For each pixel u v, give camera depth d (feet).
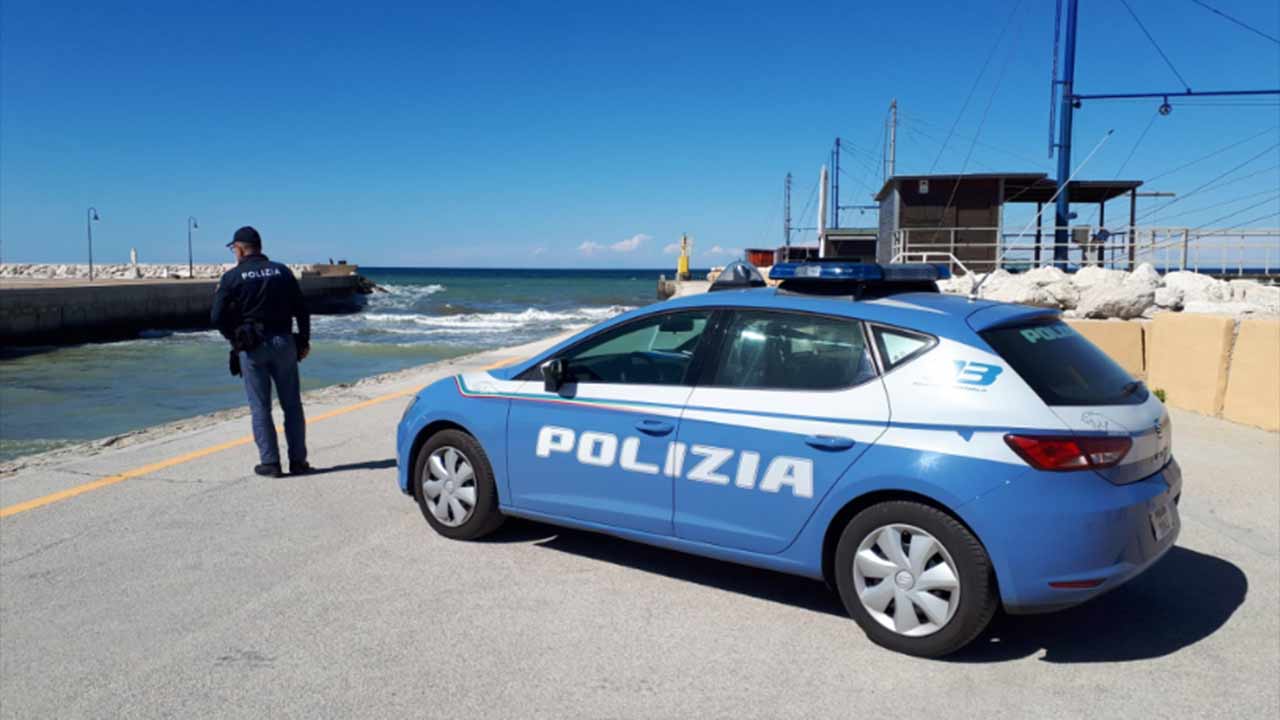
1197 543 16.51
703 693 11.02
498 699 10.87
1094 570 11.03
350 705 10.73
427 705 10.73
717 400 13.39
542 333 112.06
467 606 13.65
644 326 14.65
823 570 12.61
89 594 14.12
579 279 599.57
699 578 14.87
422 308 192.34
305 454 21.68
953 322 12.16
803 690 11.09
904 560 11.80
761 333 13.44
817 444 12.26
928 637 11.68
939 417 11.59
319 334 110.42
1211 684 11.25
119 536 16.90
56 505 18.90
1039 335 12.48
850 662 11.83
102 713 10.57
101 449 25.05
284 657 11.98
